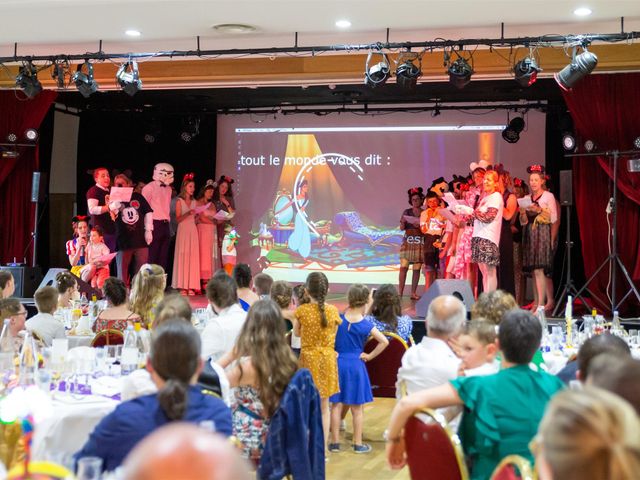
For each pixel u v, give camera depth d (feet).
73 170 46.39
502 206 32.65
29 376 12.24
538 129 43.01
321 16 26.07
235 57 31.78
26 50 30.81
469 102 43.14
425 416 10.11
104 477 7.82
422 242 41.75
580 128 33.65
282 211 46.16
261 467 11.96
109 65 32.63
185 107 45.37
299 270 45.88
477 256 32.50
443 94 41.11
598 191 34.47
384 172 45.11
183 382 8.99
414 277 42.24
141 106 44.39
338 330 19.33
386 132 45.09
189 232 42.91
